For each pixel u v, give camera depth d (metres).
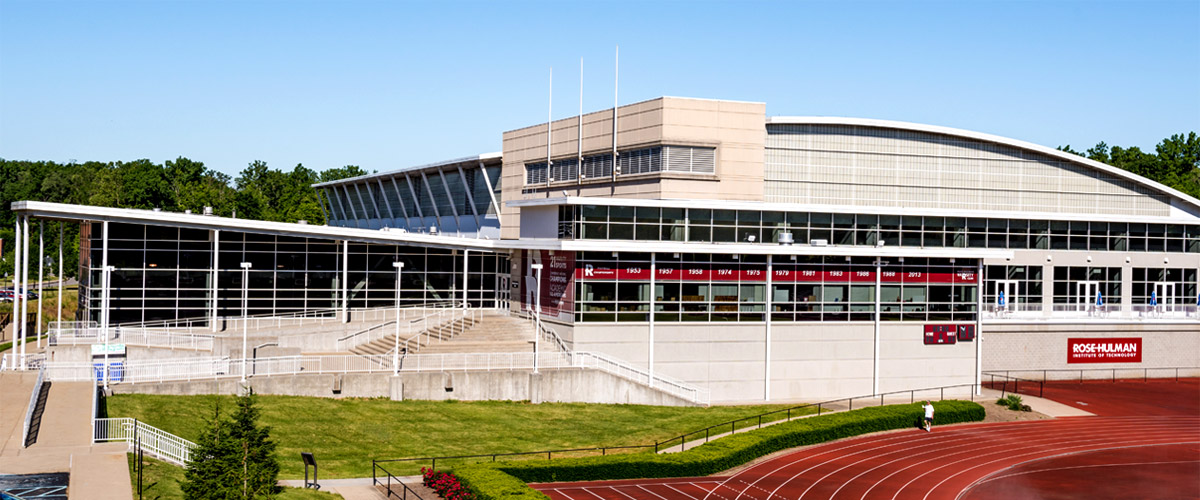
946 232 72.06
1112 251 79.62
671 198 66.50
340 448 45.62
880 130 76.75
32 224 147.00
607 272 61.31
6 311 102.88
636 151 69.06
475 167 87.75
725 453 45.81
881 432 55.12
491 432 50.12
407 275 73.19
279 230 67.00
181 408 47.66
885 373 66.56
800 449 50.56
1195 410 63.47
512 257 71.81
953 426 57.34
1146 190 84.06
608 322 61.31
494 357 58.50
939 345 67.81
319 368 55.28
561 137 76.81
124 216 62.09
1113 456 50.69
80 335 62.47
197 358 55.34
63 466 36.47
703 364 62.97
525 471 41.84
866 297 66.25
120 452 38.66
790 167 74.25
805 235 66.19
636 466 43.50
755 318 64.06
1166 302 81.62
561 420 53.62
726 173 68.19
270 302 69.31
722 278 63.41
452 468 40.66
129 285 66.06
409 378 55.00
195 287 67.44
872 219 68.50
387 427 49.44
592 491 41.09
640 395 59.59
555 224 63.50
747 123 68.81
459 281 74.62
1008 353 73.56
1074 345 75.00
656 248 61.31
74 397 47.31
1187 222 81.31
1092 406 64.06
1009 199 80.38
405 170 99.38
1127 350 76.38
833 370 65.50
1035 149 80.25
